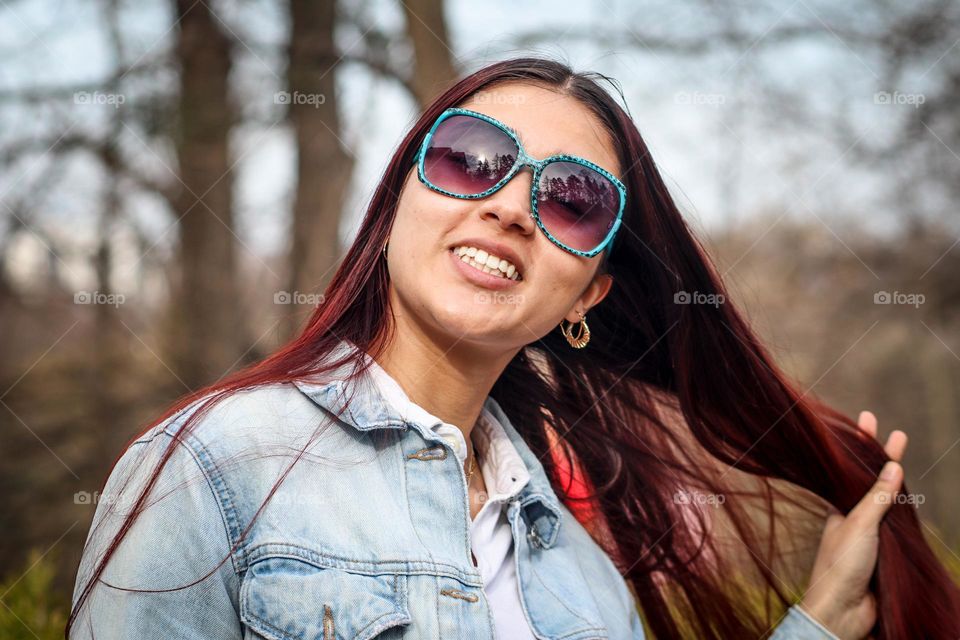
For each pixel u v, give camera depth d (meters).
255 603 1.25
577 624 1.56
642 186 1.73
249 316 7.38
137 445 1.34
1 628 2.18
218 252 7.09
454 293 1.40
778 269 10.45
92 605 1.24
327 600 1.26
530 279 1.44
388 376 1.46
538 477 1.67
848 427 2.02
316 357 1.44
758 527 2.18
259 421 1.34
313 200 6.50
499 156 1.43
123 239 7.51
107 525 1.29
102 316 7.65
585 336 1.79
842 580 1.93
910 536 1.97
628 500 2.06
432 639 1.32
